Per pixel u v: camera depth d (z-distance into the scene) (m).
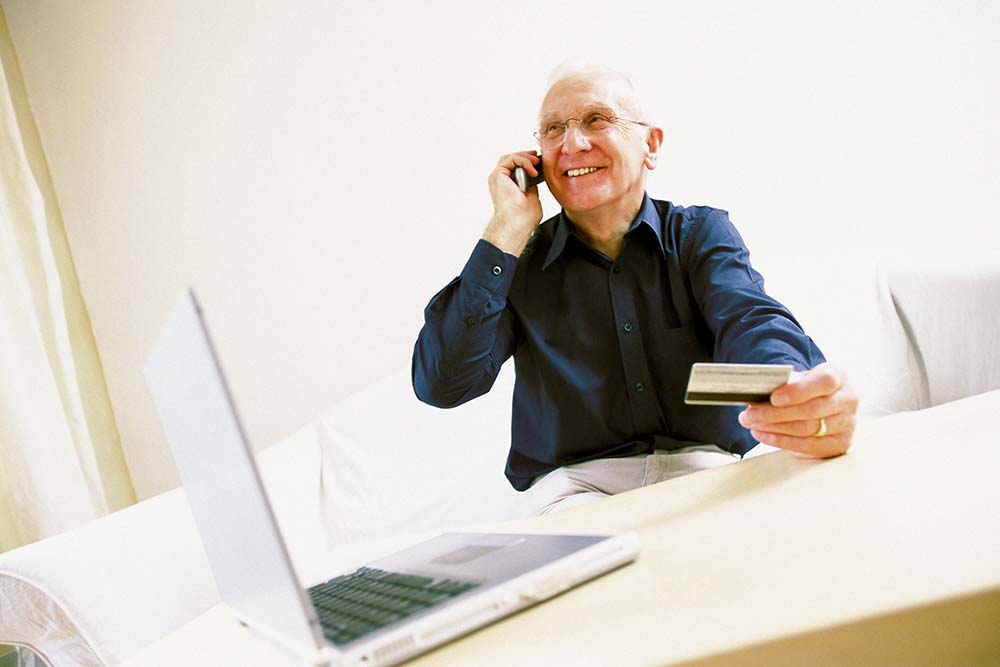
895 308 1.98
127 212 2.54
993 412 0.87
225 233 2.46
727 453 1.41
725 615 0.49
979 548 0.51
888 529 0.58
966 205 2.09
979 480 0.65
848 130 2.13
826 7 2.11
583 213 1.39
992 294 1.75
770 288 2.03
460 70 2.27
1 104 2.41
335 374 2.41
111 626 1.31
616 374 1.42
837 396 0.80
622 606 0.54
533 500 1.39
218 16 2.40
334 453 2.02
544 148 1.38
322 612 0.61
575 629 0.52
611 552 0.62
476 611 0.54
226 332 2.47
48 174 2.59
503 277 1.32
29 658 1.91
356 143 2.35
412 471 1.97
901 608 0.45
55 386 2.34
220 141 2.44
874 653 0.45
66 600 1.29
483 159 2.28
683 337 1.40
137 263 2.55
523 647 0.50
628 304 1.40
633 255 1.42
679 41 2.17
